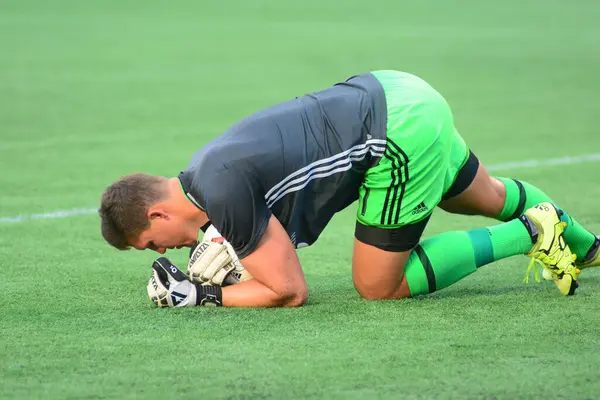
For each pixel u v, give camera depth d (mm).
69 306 16906
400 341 14609
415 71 54406
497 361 13672
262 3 98750
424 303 16734
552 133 36844
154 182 16094
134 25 78375
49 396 12641
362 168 15969
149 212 15930
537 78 52250
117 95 46250
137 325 15672
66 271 19516
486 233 16828
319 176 15844
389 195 15953
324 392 12648
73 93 46719
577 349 14133
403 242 16266
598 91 47844
